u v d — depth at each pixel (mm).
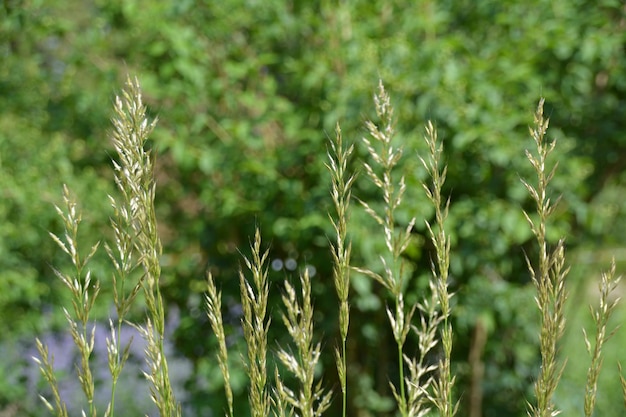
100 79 4383
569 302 4805
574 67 4301
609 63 4418
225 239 4363
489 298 4176
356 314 4395
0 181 4316
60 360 4672
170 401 1396
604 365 5141
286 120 4102
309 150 4035
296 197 3986
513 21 4145
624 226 4980
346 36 4199
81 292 1367
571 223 4637
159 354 1394
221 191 4090
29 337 4688
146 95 4203
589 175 4590
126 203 1380
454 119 3799
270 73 4547
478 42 4422
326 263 4191
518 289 4242
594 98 4531
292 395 1438
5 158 4449
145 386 4926
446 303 1467
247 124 4004
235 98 4188
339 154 1447
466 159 4141
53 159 4504
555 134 4059
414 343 4473
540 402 1427
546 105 4270
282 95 4473
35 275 4520
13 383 4559
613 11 4578
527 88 4145
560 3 4281
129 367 4918
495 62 4035
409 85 3846
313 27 4379
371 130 1464
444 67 3934
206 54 4191
